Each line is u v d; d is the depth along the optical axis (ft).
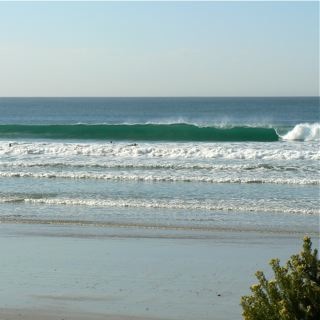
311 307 23.21
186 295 37.22
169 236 53.26
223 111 450.30
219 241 51.24
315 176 85.56
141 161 101.65
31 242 51.39
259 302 23.50
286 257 45.73
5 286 38.93
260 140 151.94
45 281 40.04
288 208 65.10
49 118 377.91
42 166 98.37
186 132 156.46
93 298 36.63
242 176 86.07
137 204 67.67
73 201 69.56
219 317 33.40
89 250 48.52
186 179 83.76
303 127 149.18
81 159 104.94
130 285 39.19
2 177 88.07
